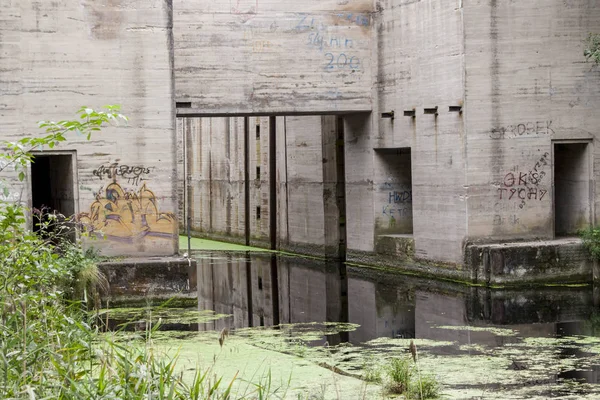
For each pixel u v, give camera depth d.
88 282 22.69
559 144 28.38
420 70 28.92
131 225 25.59
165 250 25.81
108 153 25.42
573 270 26.39
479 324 21.00
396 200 32.12
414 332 20.25
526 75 27.28
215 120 48.19
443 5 27.70
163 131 25.78
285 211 39.72
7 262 11.77
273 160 41.00
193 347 18.39
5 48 24.72
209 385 10.35
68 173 25.84
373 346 18.70
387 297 25.84
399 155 32.06
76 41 25.19
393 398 14.18
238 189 45.22
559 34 27.50
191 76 29.33
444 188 27.89
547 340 18.88
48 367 10.28
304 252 37.94
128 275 24.47
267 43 30.05
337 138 35.06
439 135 28.09
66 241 23.58
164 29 25.72
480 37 26.95
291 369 16.31
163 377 9.93
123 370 9.89
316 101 30.67
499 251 25.86
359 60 31.20
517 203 27.25
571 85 27.62
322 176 35.91
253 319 22.86
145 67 25.66
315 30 30.55
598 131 27.91
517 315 22.00
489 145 27.02
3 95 24.72
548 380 15.37
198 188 51.41
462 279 27.08
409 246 29.94
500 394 14.45
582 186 28.19
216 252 41.09
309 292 27.88
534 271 26.11
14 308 10.88
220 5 29.50
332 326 21.58
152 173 25.72
